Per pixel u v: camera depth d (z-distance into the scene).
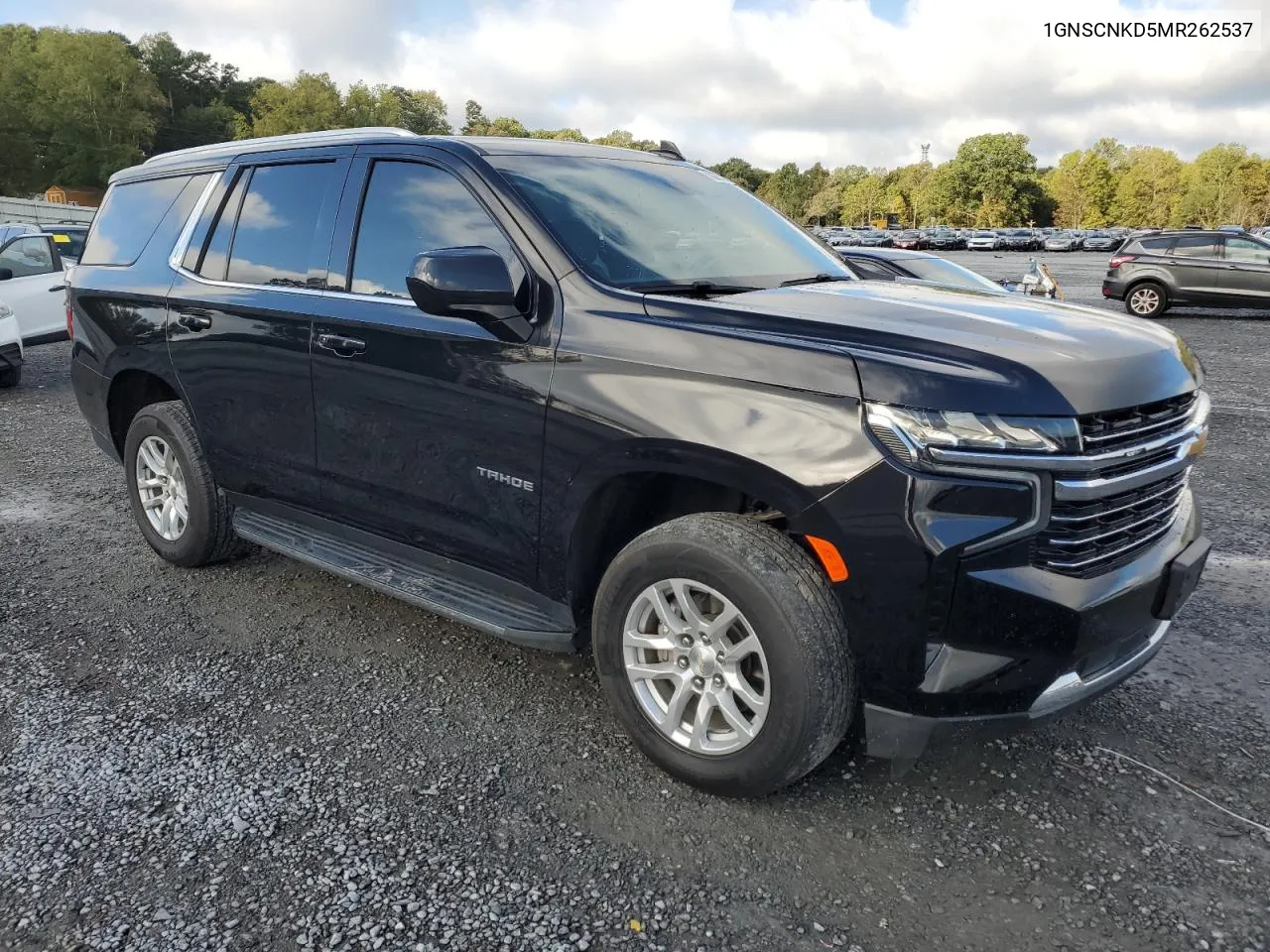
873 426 2.30
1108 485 2.34
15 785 2.76
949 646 2.34
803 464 2.36
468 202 3.18
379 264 3.37
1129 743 3.02
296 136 3.91
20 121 85.19
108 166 85.06
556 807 2.68
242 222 3.93
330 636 3.79
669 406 2.57
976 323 2.60
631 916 2.27
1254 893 2.35
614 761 2.91
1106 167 108.69
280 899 2.31
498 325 2.90
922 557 2.27
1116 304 20.55
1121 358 2.47
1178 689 3.37
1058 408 2.26
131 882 2.37
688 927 2.23
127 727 3.09
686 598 2.64
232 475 4.05
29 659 3.55
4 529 5.11
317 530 3.84
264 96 100.69
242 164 4.02
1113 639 2.46
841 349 2.40
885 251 8.59
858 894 2.34
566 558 2.90
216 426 4.02
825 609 2.42
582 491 2.79
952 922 2.25
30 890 2.34
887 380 2.30
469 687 3.38
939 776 2.83
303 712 3.20
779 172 147.00
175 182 4.36
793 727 2.45
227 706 3.23
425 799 2.71
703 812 2.66
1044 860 2.47
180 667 3.51
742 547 2.49
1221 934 2.21
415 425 3.21
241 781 2.79
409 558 3.49
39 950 2.15
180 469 4.30
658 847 2.51
